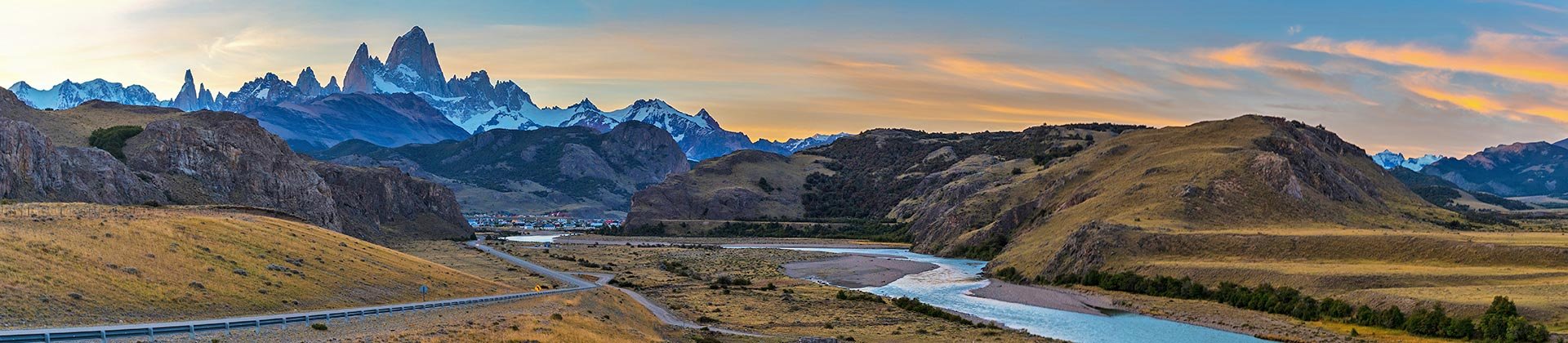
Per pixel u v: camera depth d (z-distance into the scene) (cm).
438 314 8831
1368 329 11500
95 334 5934
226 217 12350
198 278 8325
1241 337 11356
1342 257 15600
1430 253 15050
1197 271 15438
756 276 19950
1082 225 18912
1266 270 14625
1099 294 15825
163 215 11719
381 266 11588
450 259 19750
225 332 6606
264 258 9862
